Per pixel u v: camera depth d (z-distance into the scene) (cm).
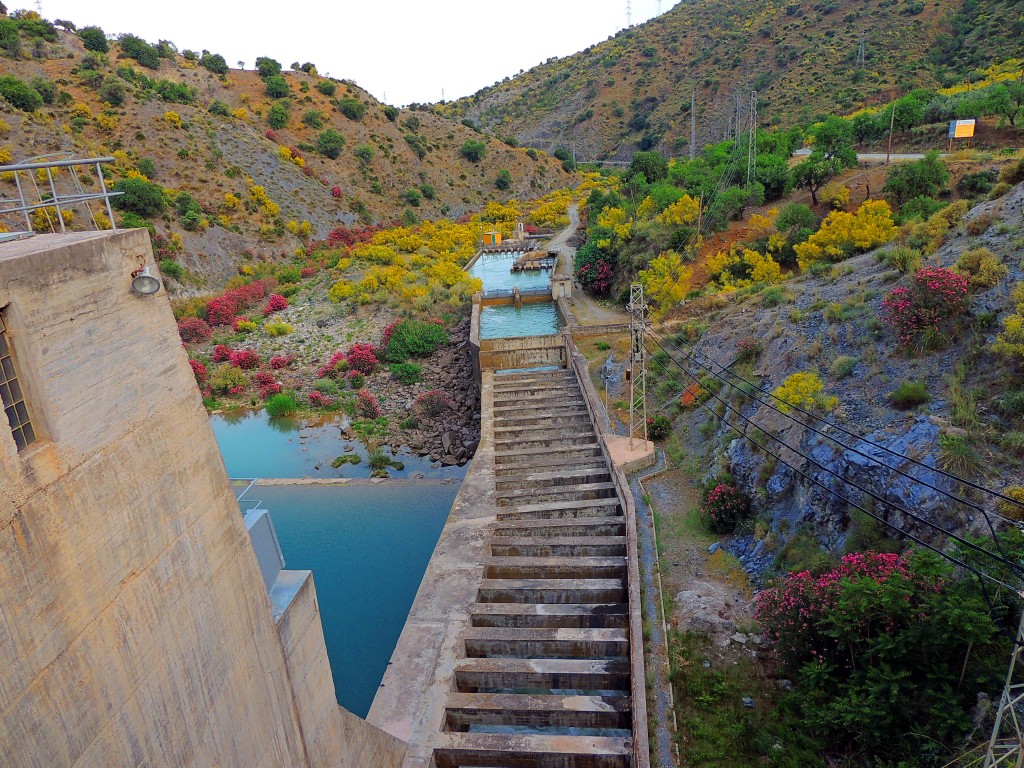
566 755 1498
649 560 2105
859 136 5966
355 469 3269
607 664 1745
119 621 746
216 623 912
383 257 6350
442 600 2009
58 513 667
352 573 2486
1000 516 1487
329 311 5212
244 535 988
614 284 4972
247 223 6825
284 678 1083
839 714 1370
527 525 2350
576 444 2939
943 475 1648
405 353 4391
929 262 2562
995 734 999
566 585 2028
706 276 4169
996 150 4656
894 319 2197
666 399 3053
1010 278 2116
